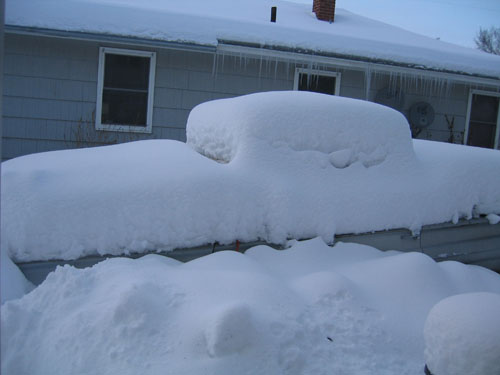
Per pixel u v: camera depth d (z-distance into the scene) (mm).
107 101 8258
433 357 1890
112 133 8195
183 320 2217
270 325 2207
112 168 3260
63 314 2334
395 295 2824
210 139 3879
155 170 3236
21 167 3434
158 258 2980
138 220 3037
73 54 7855
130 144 4121
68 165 3340
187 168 3262
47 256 2896
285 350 2129
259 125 3449
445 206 3666
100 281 2561
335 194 3398
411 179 3672
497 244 3832
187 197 3113
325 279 2734
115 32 7379
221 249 3195
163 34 7613
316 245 3211
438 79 9211
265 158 3383
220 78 8594
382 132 3688
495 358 1690
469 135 10391
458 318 1819
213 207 3152
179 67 8367
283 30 8375
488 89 10219
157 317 2219
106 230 2984
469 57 9336
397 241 3549
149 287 2385
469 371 1738
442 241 3680
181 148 3748
